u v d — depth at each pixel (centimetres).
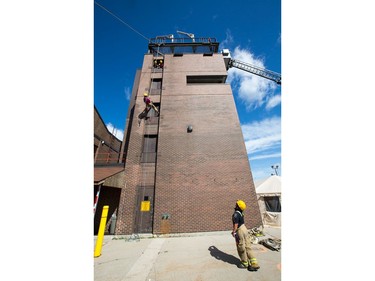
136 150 1105
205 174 1017
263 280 364
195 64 1437
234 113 1200
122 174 1004
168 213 926
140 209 962
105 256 553
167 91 1286
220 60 1462
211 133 1130
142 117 1212
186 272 416
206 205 947
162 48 1591
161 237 833
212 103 1239
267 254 515
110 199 1014
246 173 1020
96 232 944
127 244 709
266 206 1354
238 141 1105
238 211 454
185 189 980
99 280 387
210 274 399
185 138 1112
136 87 1502
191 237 812
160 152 1070
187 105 1227
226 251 563
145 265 468
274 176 1478
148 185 1018
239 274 393
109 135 1572
